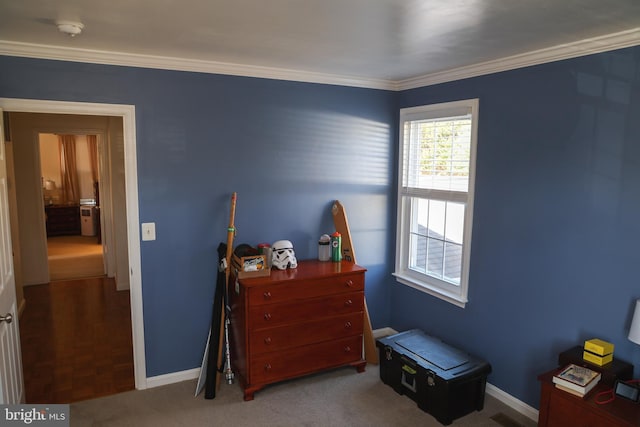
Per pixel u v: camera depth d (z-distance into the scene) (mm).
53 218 9312
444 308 3527
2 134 2607
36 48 2639
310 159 3590
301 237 3648
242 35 2383
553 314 2707
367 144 3812
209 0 1828
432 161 3592
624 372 2270
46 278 5898
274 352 3135
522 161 2826
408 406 3043
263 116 3367
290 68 3287
